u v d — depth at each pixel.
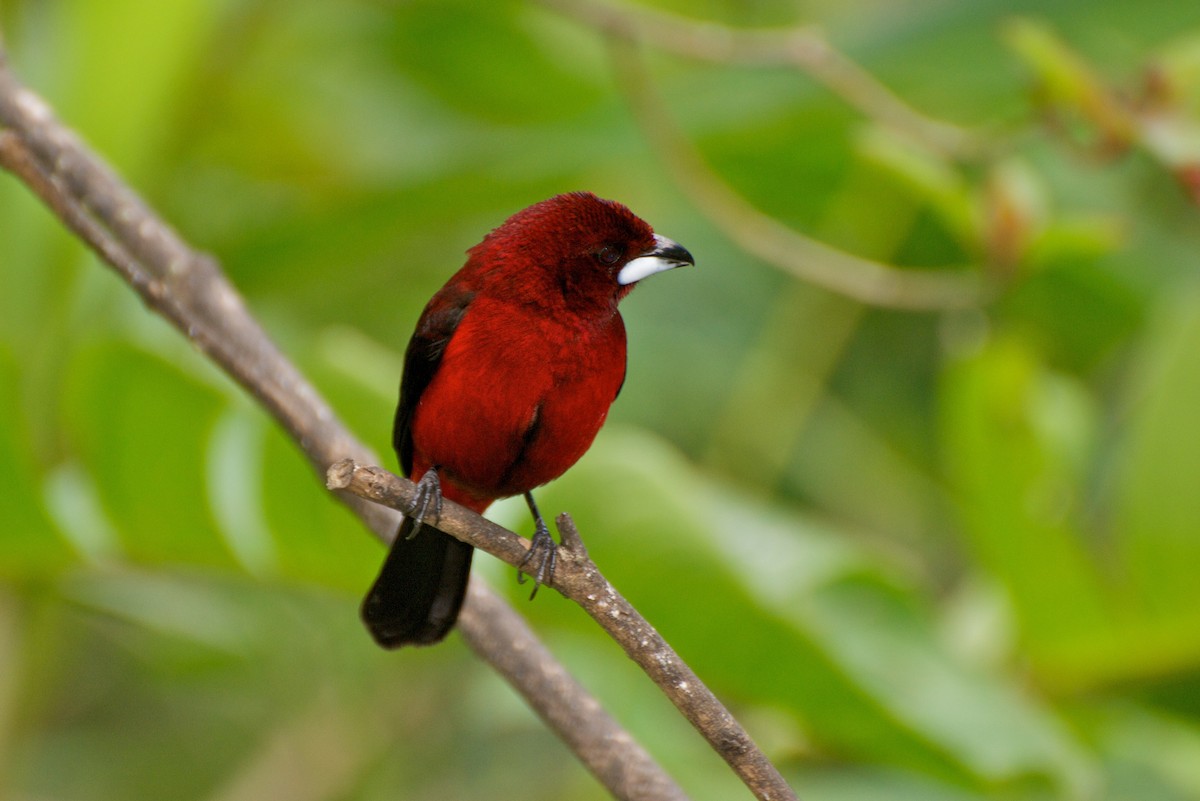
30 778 13.25
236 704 14.01
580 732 7.06
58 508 8.71
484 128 14.70
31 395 9.77
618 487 8.22
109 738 13.81
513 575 8.60
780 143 12.59
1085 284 13.05
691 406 13.67
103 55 10.43
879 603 9.39
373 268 13.52
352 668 11.97
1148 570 10.17
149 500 8.48
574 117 12.39
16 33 11.05
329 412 7.00
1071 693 10.82
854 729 8.64
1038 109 9.80
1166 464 10.12
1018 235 10.02
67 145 7.74
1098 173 13.35
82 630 13.05
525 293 7.55
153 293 6.79
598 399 7.72
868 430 14.29
